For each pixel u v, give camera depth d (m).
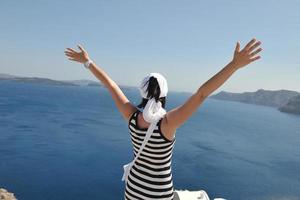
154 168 3.28
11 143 83.50
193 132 142.38
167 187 3.33
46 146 83.69
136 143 3.37
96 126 126.00
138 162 3.38
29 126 111.12
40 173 60.00
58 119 137.12
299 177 79.25
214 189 61.91
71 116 152.25
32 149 79.00
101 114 173.25
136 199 3.37
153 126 3.17
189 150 97.50
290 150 121.06
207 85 2.89
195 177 67.94
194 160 83.94
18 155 72.06
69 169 64.62
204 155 91.81
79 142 92.38
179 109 3.05
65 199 47.91
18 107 168.12
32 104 192.12
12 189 50.25
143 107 3.39
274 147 124.56
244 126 197.88
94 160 73.88
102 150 84.62
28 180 55.19
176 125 3.07
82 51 4.10
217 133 147.25
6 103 184.62
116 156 79.38
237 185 66.25
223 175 72.12
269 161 96.50
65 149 82.12
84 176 60.78
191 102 2.96
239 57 2.83
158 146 3.20
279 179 75.38
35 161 68.31
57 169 63.75
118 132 115.12
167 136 3.17
